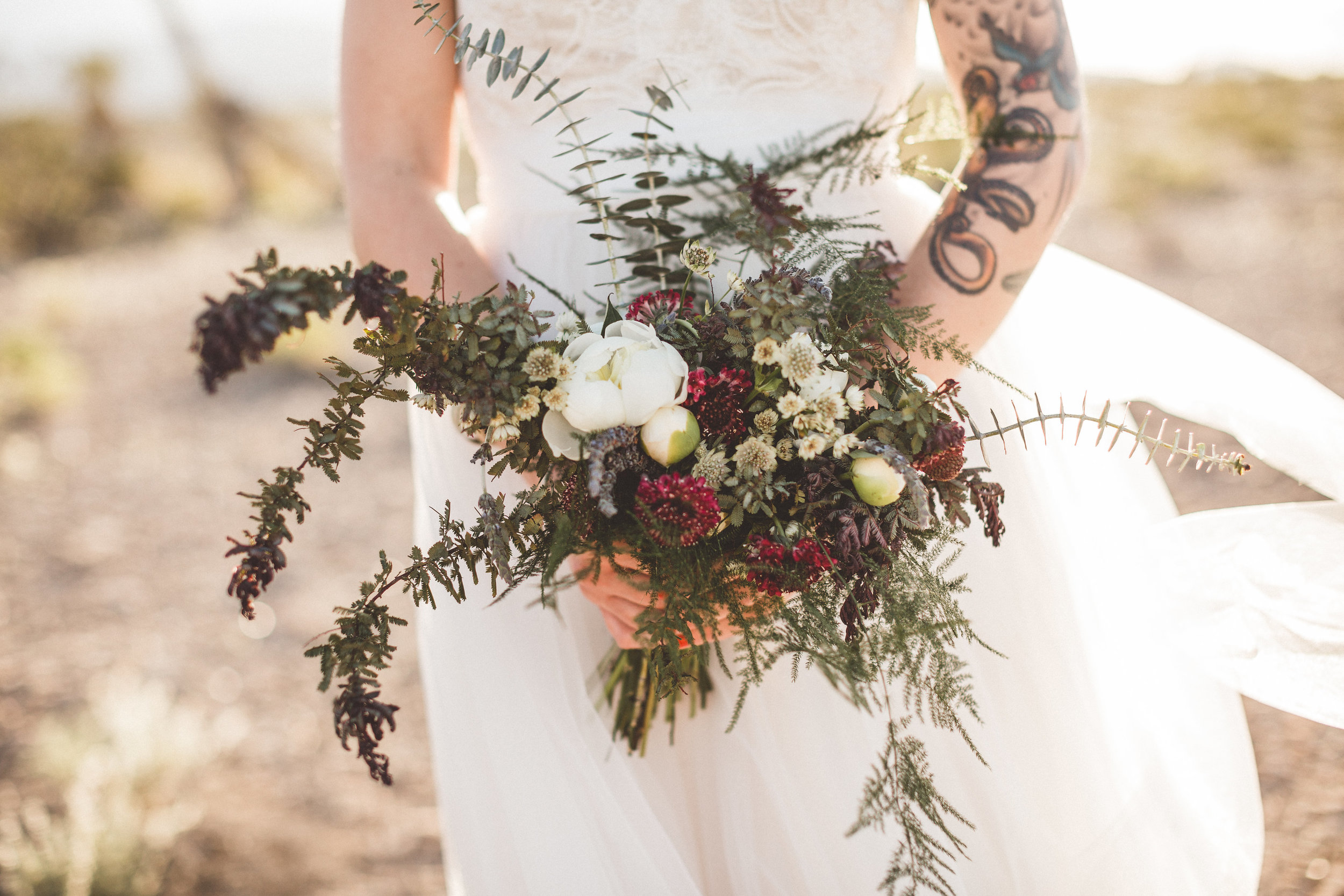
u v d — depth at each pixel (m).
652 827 1.26
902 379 0.99
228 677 3.23
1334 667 1.36
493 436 0.96
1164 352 1.50
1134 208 8.18
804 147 1.22
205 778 2.74
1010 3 1.13
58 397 5.66
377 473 4.71
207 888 2.34
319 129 14.73
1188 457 1.04
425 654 1.41
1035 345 1.47
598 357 0.92
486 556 0.98
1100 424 1.05
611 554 0.97
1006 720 1.35
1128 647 1.44
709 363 1.02
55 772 2.68
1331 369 4.56
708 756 1.35
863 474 0.93
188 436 5.23
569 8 1.17
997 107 1.17
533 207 1.26
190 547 4.12
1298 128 10.95
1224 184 8.91
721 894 1.36
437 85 1.26
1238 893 1.39
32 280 8.88
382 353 0.91
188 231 10.63
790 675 1.30
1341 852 1.97
